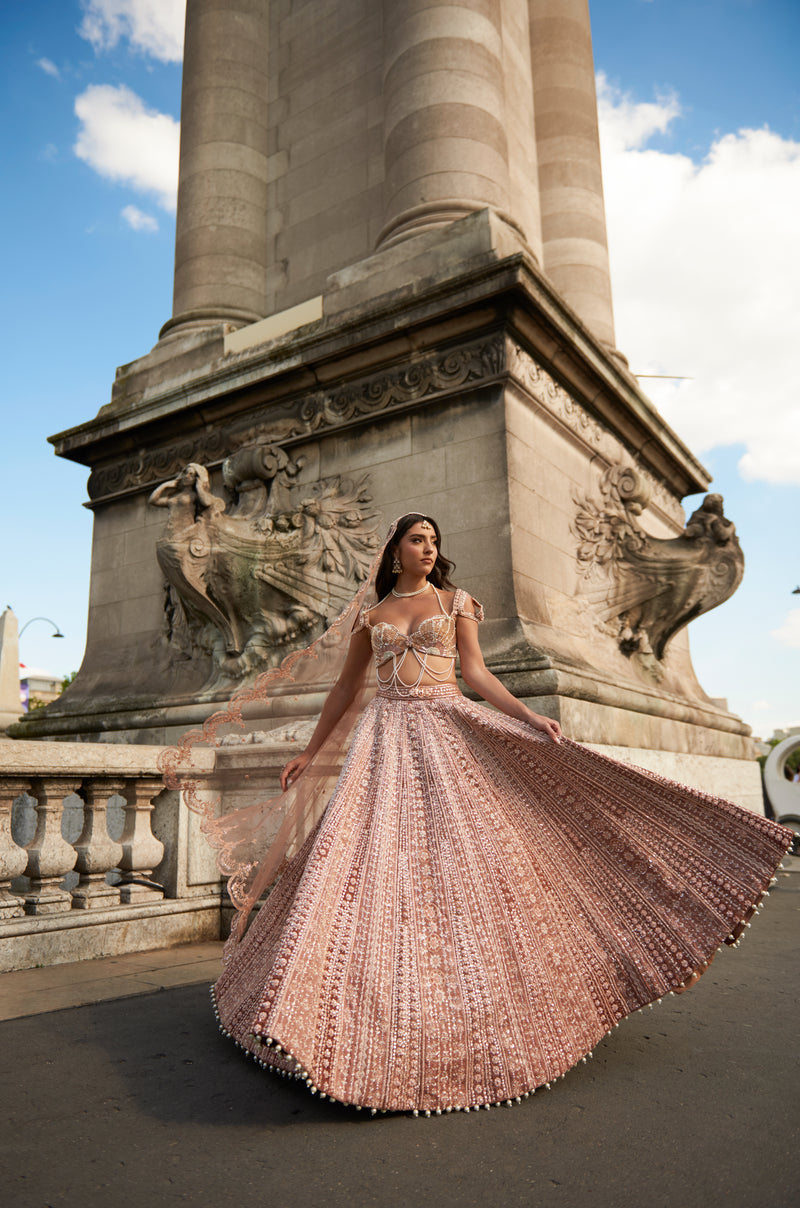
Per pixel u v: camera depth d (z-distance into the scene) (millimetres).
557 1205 1516
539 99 10570
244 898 2883
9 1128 1888
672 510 9953
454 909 2211
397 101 7781
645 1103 2016
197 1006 2963
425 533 2912
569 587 6703
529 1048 2082
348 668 2953
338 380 7117
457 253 6613
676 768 7047
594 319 9711
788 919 5027
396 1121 1929
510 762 2525
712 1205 1505
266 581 6789
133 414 8562
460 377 6324
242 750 3293
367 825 2348
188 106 9961
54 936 3691
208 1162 1710
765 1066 2285
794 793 9672
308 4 9820
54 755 3783
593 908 2393
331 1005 2000
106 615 8805
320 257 8969
